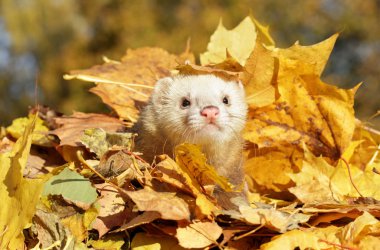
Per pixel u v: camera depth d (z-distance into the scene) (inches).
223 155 22.6
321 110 23.0
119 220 20.0
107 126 23.8
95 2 91.2
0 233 19.6
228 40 25.6
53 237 19.6
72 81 86.7
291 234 19.1
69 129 23.2
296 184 21.9
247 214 19.2
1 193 19.9
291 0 89.4
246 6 85.0
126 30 86.2
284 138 23.4
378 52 90.0
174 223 19.7
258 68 23.1
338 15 91.0
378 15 91.6
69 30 102.6
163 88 23.1
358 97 85.1
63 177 20.2
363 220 19.2
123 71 25.6
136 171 20.5
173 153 22.6
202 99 22.6
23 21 105.7
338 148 23.0
